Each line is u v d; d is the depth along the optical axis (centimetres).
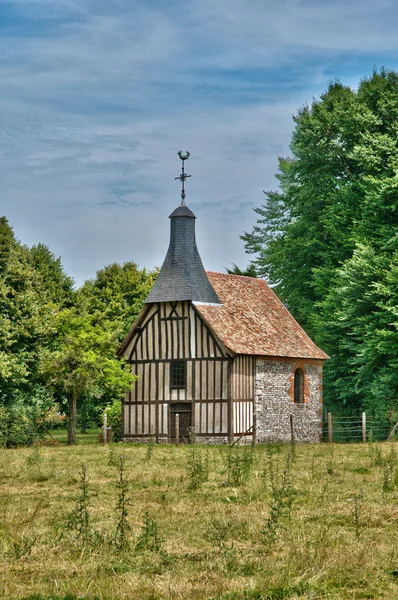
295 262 5184
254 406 3962
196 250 4109
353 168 4956
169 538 1300
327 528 1311
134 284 6091
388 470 2003
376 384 4309
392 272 4169
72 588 1012
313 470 2070
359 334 4625
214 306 4056
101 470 2219
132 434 4041
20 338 3762
